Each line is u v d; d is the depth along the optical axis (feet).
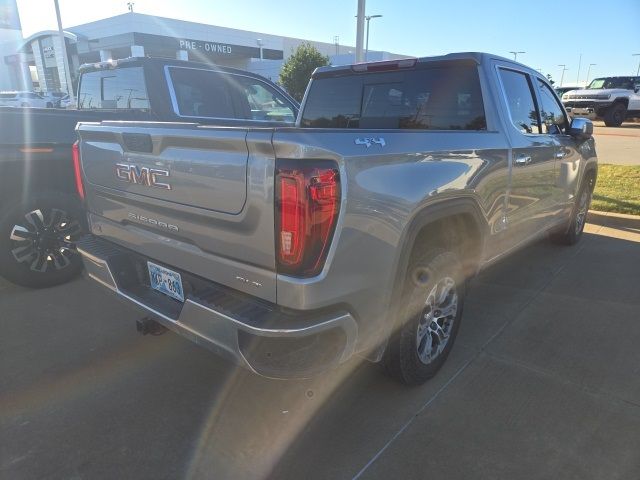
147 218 8.91
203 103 17.63
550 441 8.34
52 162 14.14
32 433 8.59
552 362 10.81
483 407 9.25
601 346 11.49
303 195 6.43
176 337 11.99
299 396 9.59
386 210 7.40
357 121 13.67
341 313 7.11
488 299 14.08
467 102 11.57
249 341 6.97
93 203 10.51
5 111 13.32
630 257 17.81
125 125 8.79
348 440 8.41
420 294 8.96
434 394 9.66
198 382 10.13
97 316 13.03
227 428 8.73
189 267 8.27
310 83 14.44
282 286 6.80
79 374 10.39
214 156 7.24
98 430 8.68
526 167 12.11
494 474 7.64
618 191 27.02
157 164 8.27
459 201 9.30
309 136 6.52
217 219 7.42
